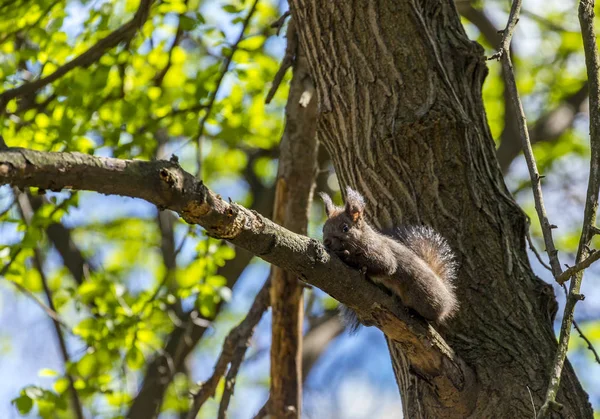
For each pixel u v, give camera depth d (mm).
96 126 13031
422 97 7855
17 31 12914
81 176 4816
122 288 12883
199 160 12633
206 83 13469
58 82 13141
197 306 13188
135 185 5031
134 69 14016
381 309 6504
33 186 4699
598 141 7277
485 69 8492
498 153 16656
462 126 7789
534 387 7227
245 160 18688
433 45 8008
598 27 17344
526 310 7641
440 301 7363
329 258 6199
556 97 18891
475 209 7777
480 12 17953
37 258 14922
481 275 7629
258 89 14398
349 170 8094
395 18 7992
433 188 7746
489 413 7121
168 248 17672
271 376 11375
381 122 7859
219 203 5477
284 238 5930
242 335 11070
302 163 10820
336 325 16281
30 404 11797
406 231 7707
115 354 12773
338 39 8102
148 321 12891
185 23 12586
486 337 7441
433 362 6895
